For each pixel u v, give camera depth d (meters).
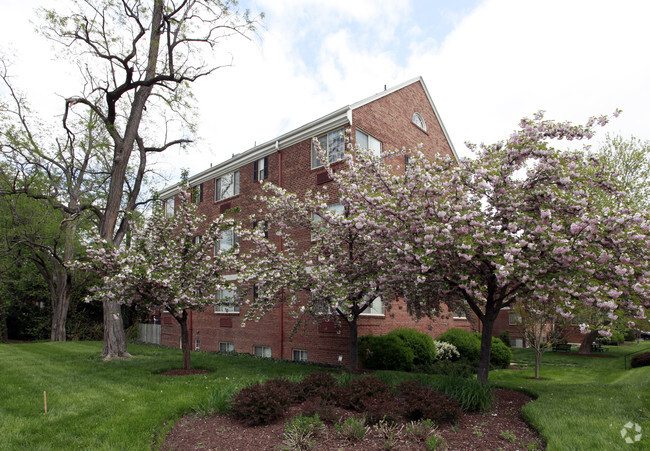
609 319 6.29
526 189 7.53
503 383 9.29
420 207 7.78
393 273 8.45
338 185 11.40
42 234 22.56
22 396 7.80
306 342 14.77
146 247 10.89
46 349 16.94
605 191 7.42
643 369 12.60
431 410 5.70
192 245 11.25
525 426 5.87
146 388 8.45
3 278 24.84
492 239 6.67
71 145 18.06
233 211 11.36
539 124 7.45
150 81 14.59
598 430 5.31
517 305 12.46
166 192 23.78
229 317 18.81
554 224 6.45
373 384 6.54
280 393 6.29
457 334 14.91
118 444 5.36
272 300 10.95
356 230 9.44
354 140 13.84
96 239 9.71
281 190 11.14
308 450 4.92
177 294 9.84
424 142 18.11
